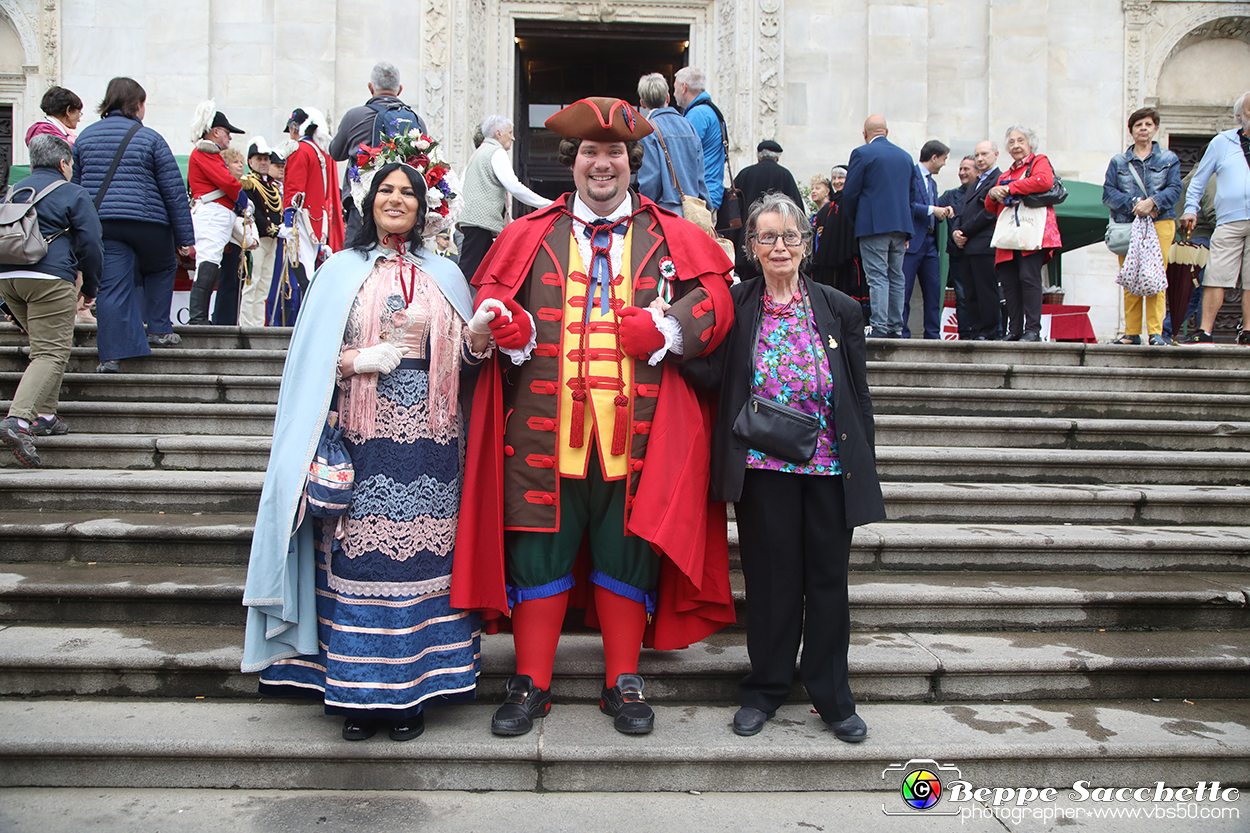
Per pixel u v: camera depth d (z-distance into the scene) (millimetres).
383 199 2883
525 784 2781
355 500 2732
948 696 3258
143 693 3127
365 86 10086
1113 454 4957
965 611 3650
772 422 2822
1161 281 6719
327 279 2889
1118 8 10906
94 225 4723
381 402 2779
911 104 10555
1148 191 6871
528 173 12344
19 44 10500
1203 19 11031
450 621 2852
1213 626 3709
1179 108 11375
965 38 10703
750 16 10492
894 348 6250
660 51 11922
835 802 2760
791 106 10609
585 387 2922
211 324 6824
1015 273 6848
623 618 3037
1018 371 5934
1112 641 3521
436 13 10055
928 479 4941
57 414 4945
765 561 2938
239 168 7363
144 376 5238
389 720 2811
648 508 2863
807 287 3016
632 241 3084
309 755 2752
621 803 2721
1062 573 4035
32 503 4223
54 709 3016
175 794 2730
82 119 9977
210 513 4215
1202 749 2883
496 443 2939
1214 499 4504
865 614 3645
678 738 2873
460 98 10156
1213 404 5617
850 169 6812
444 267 3010
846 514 2812
